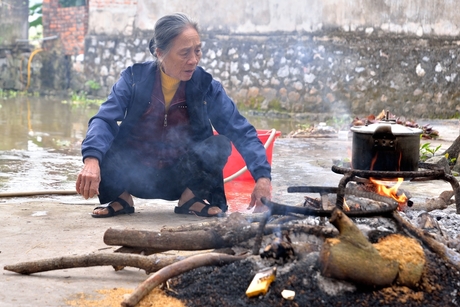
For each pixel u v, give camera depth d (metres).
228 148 4.05
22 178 6.01
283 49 14.16
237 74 14.91
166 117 4.02
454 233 3.21
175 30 3.64
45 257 3.14
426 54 13.26
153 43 3.82
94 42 17.86
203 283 2.54
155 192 4.26
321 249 2.47
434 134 9.63
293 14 14.01
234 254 2.87
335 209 2.42
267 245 2.70
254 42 14.62
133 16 16.86
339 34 13.55
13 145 8.53
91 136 3.53
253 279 2.45
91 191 3.36
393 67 13.31
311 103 13.86
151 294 2.53
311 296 2.39
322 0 13.58
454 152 6.93
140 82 3.93
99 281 2.80
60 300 2.55
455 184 3.13
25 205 4.50
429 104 13.32
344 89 13.55
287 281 2.45
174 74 3.77
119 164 4.11
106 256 2.81
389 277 2.40
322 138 9.79
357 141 3.09
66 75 19.17
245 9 14.70
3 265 3.00
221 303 2.41
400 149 3.00
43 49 19.59
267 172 3.61
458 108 13.39
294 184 5.68
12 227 3.77
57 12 19.34
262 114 14.40
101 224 3.90
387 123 3.11
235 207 4.79
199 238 2.90
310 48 13.81
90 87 18.11
